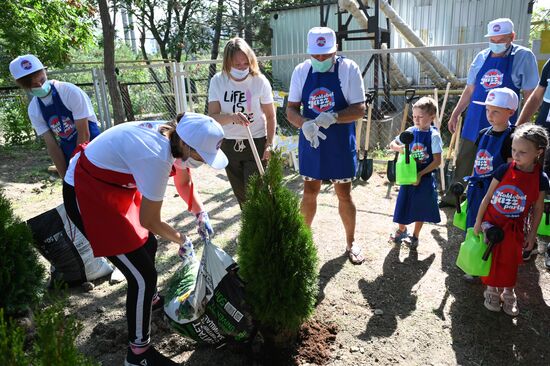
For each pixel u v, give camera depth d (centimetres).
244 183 394
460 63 992
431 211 392
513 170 292
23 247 295
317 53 328
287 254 243
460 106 469
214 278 252
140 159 223
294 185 629
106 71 797
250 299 252
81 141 357
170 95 958
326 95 346
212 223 496
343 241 433
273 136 383
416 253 404
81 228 254
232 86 367
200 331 260
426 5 1001
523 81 412
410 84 1002
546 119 369
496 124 330
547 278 359
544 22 932
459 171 478
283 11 1198
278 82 1228
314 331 292
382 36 948
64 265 357
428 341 287
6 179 684
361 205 532
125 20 2297
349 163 361
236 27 1636
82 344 293
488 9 938
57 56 945
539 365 264
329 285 354
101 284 371
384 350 279
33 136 998
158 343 288
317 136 331
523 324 301
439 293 340
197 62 761
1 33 903
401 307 324
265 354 268
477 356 273
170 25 1739
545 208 362
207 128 222
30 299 297
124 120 829
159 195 229
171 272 384
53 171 714
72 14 1018
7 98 990
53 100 348
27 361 166
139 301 246
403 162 380
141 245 245
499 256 296
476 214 338
